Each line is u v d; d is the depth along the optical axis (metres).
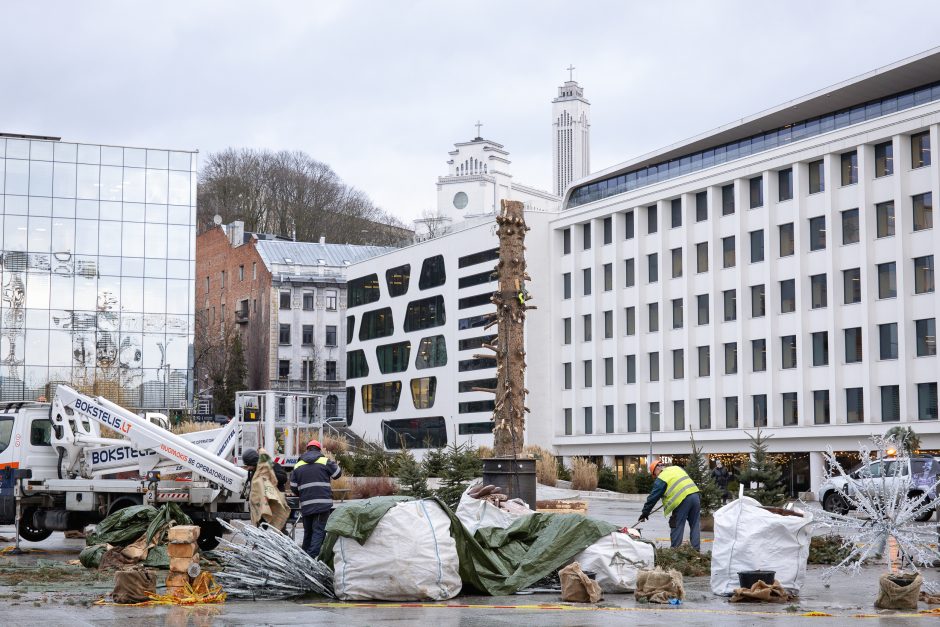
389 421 91.06
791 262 58.41
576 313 73.44
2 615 11.28
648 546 14.17
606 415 71.31
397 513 12.80
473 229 81.50
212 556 17.31
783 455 58.66
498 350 21.69
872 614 11.77
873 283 53.97
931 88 53.22
